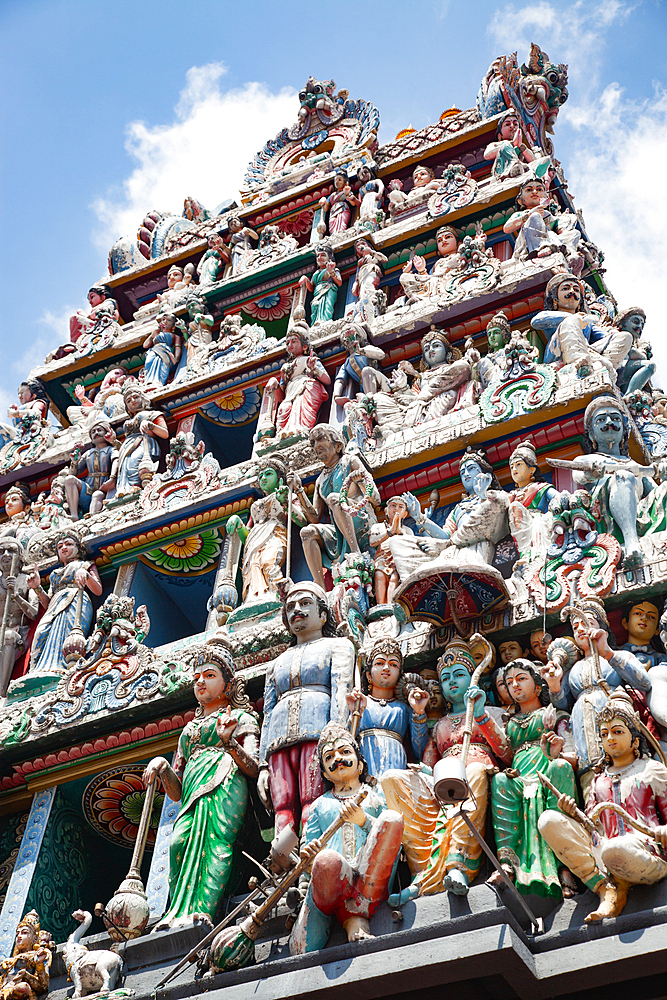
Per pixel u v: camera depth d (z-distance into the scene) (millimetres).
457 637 10211
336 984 7781
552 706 9273
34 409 18266
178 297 18406
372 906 8172
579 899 8062
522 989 7695
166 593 15156
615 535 10438
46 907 12070
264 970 8219
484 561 10516
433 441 12672
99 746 12406
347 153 19516
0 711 12945
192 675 11984
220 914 9609
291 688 10156
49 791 12695
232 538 13578
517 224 15484
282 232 18922
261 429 14828
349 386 14766
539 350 14031
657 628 9781
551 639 10000
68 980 9672
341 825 8625
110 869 13516
